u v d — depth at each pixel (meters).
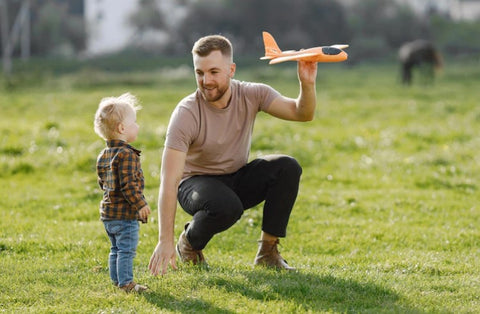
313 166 17.05
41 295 7.14
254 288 7.21
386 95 40.91
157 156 17.33
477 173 16.02
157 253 7.22
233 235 10.61
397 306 6.84
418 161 17.23
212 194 7.61
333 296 7.05
